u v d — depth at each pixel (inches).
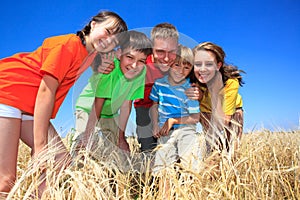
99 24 57.6
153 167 63.1
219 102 60.9
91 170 56.1
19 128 56.5
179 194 53.5
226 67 74.4
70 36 58.8
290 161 76.8
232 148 62.0
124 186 60.4
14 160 56.0
